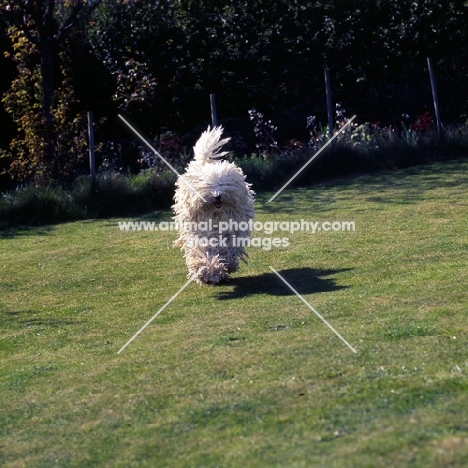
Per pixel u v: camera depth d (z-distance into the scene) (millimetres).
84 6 21656
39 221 16156
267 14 21625
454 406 5777
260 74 21453
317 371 6766
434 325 7684
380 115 20719
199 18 21750
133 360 7715
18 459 5902
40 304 10586
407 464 5039
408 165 18000
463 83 20984
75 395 6980
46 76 19078
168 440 5859
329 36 21438
